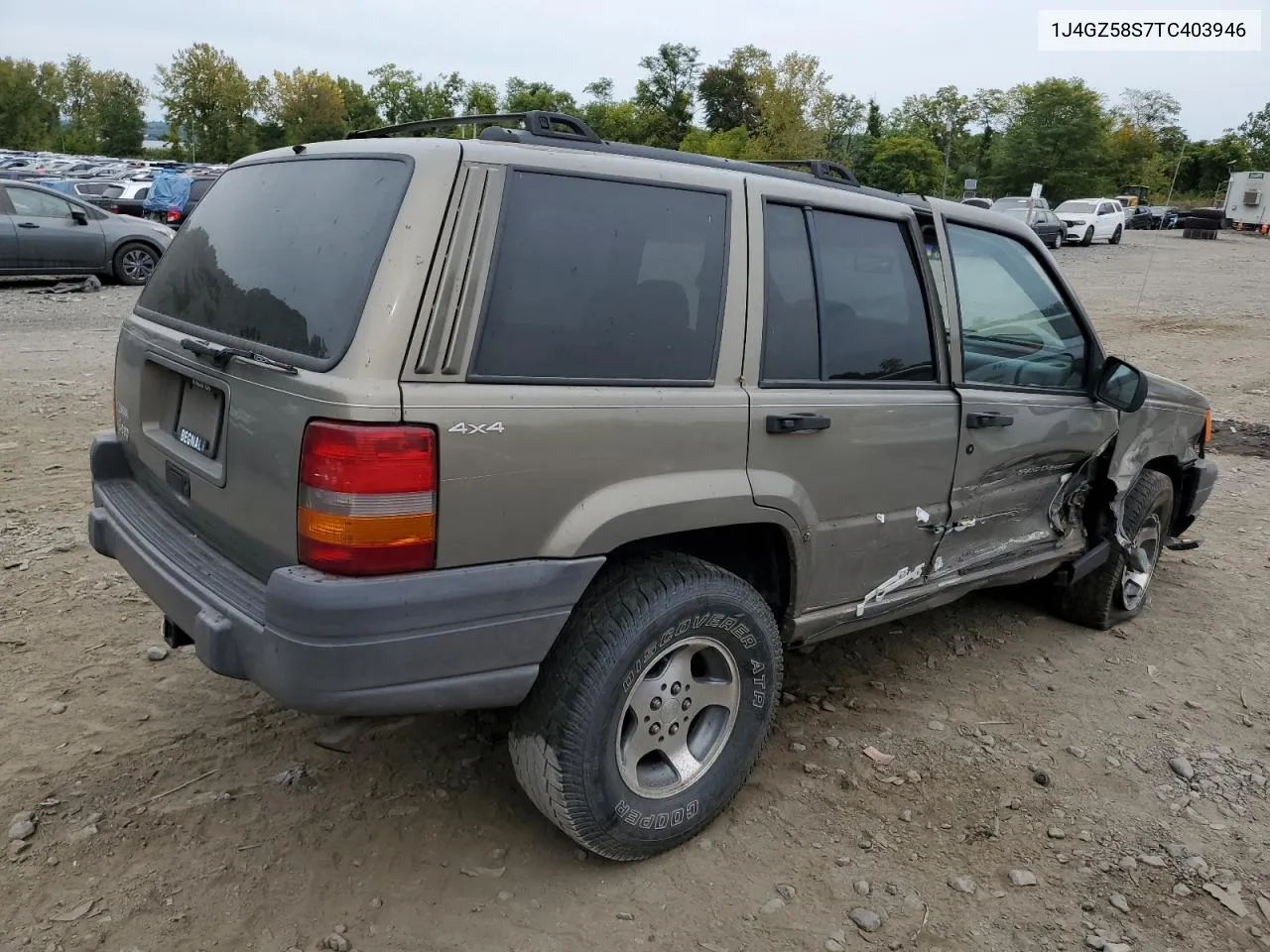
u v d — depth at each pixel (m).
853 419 3.13
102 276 15.53
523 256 2.47
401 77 77.00
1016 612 4.95
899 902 2.79
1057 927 2.73
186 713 3.51
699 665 3.01
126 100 87.00
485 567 2.41
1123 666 4.38
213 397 2.75
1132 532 4.62
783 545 3.11
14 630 4.05
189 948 2.47
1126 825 3.21
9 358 9.68
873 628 4.66
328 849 2.86
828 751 3.53
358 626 2.25
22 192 14.45
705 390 2.79
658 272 2.72
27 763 3.16
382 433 2.22
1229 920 2.79
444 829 2.97
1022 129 49.59
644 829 2.79
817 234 3.14
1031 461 3.92
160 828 2.90
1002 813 3.22
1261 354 13.45
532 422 2.42
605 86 71.50
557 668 2.60
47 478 6.05
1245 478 7.68
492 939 2.56
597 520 2.54
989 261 3.79
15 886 2.63
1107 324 16.27
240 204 3.04
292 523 2.37
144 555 2.87
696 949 2.57
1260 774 3.54
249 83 75.38
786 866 2.91
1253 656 4.54
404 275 2.29
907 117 74.62
